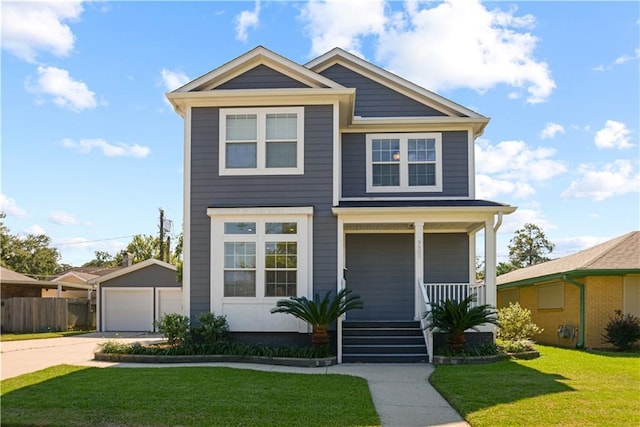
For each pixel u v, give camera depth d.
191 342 12.93
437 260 15.69
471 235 15.68
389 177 15.82
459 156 15.85
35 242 53.97
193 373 9.96
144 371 10.23
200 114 13.89
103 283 27.27
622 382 9.23
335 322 12.85
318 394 8.11
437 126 15.89
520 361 12.27
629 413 6.95
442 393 8.37
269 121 13.82
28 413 6.90
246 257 13.38
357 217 13.44
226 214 13.41
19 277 28.47
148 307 27.08
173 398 7.71
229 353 12.38
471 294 13.27
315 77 13.75
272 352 12.09
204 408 7.14
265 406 7.28
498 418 6.73
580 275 16.77
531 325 15.58
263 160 13.66
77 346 16.86
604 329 16.62
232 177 13.67
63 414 6.86
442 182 15.73
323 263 13.31
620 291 16.80
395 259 15.73
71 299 28.14
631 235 18.70
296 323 13.09
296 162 13.66
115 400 7.57
